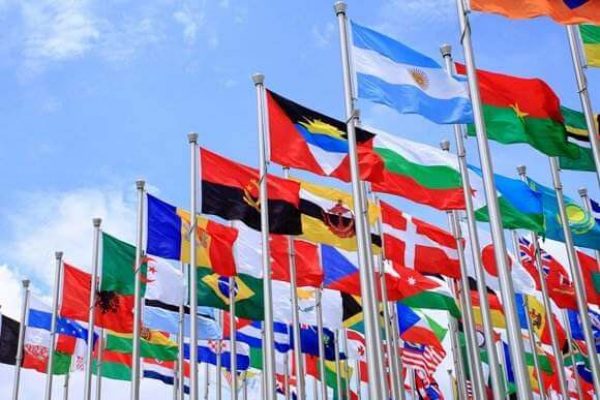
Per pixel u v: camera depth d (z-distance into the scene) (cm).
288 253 2447
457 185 2136
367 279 1546
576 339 3312
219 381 3497
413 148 2134
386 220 2412
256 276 2594
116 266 2694
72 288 2997
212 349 3647
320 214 2317
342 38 1812
